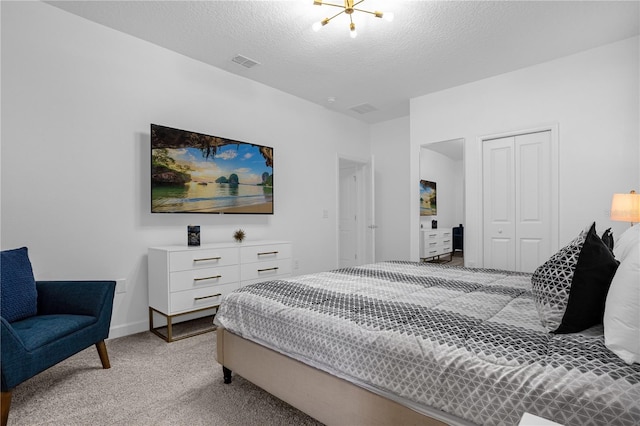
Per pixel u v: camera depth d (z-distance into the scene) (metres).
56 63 2.53
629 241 1.52
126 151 2.88
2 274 1.88
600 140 3.08
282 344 1.56
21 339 1.62
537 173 3.44
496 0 2.41
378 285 1.95
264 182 3.85
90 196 2.69
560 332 1.16
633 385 0.83
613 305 0.98
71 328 1.88
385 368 1.19
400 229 5.26
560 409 0.86
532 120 3.45
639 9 2.51
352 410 1.31
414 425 1.13
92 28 2.70
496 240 3.70
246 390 1.91
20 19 2.37
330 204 4.83
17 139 2.36
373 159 4.99
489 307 1.48
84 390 1.90
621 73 2.98
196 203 3.24
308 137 4.52
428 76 3.71
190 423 1.60
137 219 2.94
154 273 2.87
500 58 3.29
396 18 2.62
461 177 3.93
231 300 1.91
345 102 4.57
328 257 4.79
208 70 3.45
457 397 1.03
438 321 1.29
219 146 3.43
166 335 2.83
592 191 3.12
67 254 2.57
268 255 3.44
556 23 2.70
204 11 2.56
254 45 3.07
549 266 1.29
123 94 2.87
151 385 1.96
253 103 3.87
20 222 2.37
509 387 0.94
